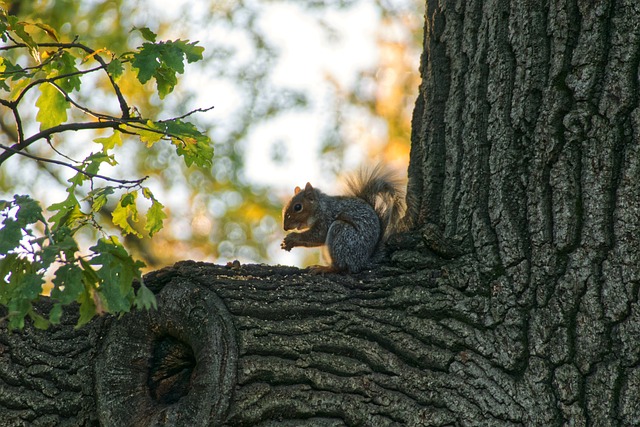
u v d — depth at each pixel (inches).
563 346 314.0
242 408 313.3
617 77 324.8
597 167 323.3
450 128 363.6
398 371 321.4
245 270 346.9
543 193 331.0
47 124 400.8
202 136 364.8
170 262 852.6
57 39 386.9
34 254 280.7
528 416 310.8
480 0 367.2
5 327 344.2
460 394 317.1
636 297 310.3
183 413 312.8
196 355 325.1
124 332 333.4
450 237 346.3
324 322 328.5
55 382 333.4
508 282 328.5
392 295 335.3
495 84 350.9
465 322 327.0
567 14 337.4
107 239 314.0
